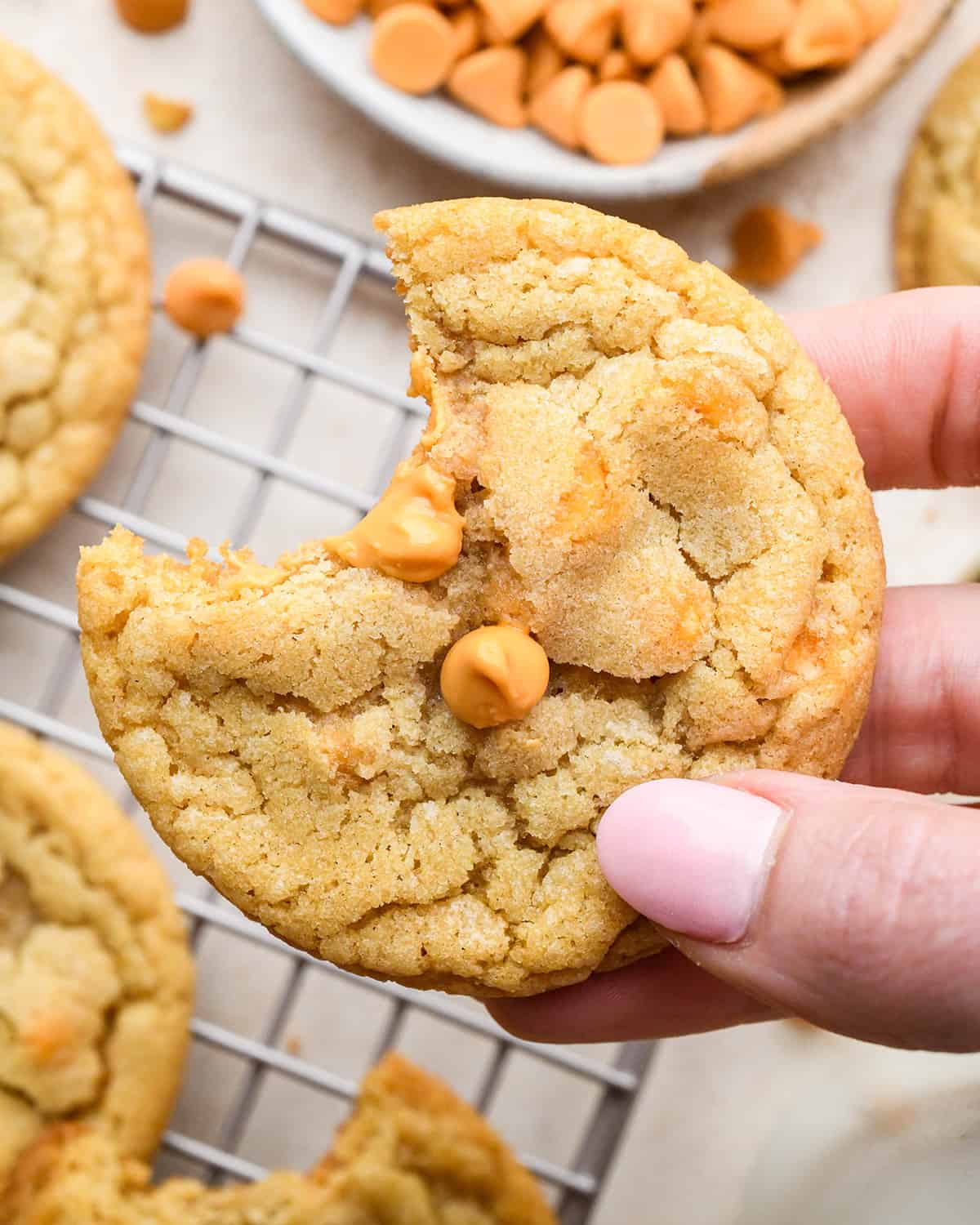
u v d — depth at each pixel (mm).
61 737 346
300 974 343
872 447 313
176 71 369
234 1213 325
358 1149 328
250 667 265
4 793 332
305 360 353
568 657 266
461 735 266
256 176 370
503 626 264
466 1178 328
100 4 366
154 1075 331
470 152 351
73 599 362
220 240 368
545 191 352
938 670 306
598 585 265
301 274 369
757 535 266
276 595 265
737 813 259
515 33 351
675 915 261
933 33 346
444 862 266
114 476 363
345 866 265
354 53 353
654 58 351
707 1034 371
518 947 266
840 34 347
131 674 266
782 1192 344
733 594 266
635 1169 368
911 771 310
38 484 341
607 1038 297
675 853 259
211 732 266
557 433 264
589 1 348
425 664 267
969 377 306
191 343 365
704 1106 369
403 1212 325
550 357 266
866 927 255
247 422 368
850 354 307
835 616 268
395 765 266
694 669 266
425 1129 327
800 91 356
